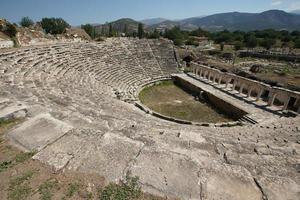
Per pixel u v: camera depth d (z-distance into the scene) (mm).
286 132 12523
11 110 7543
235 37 107812
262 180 4633
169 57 44000
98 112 10719
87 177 4578
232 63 57500
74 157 5188
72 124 7508
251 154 6543
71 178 4551
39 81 16391
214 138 8031
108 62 32906
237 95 26531
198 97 28875
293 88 29125
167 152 5480
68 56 28359
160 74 37906
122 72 32656
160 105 25891
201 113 23547
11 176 4605
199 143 7254
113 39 45469
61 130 6422
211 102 27141
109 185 4367
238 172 4855
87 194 4156
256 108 22250
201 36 128500
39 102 9594
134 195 4148
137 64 37562
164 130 8688
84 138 5992
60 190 4246
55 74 20484
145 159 5180
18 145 5742
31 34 40500
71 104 11242
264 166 5770
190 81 33719
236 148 7266
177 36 100062
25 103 8898
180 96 30016
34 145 5699
